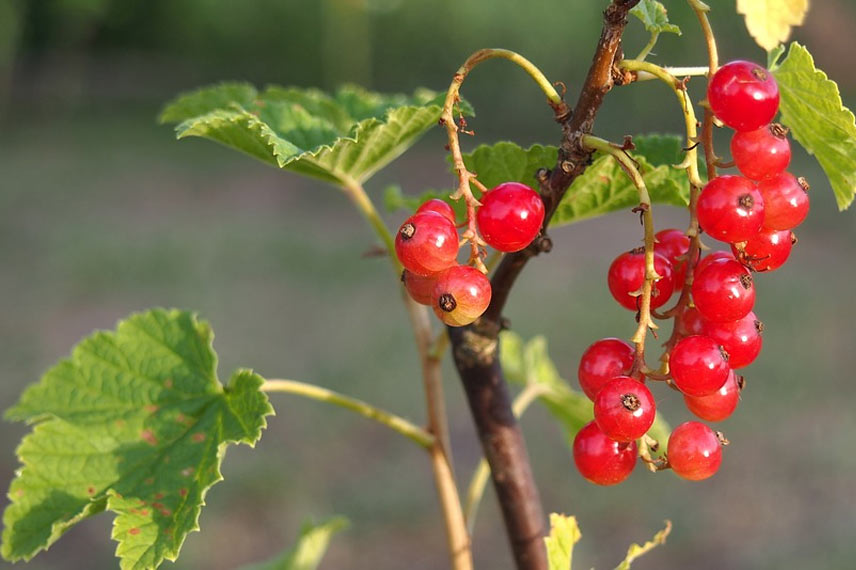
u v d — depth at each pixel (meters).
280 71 21.67
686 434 1.41
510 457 1.73
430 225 1.28
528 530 1.75
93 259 11.75
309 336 9.53
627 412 1.31
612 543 6.33
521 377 2.59
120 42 23.16
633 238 12.95
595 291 10.51
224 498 6.86
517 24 18.14
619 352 1.44
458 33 18.69
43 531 1.65
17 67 22.02
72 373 1.86
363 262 11.98
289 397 8.27
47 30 21.83
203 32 21.91
